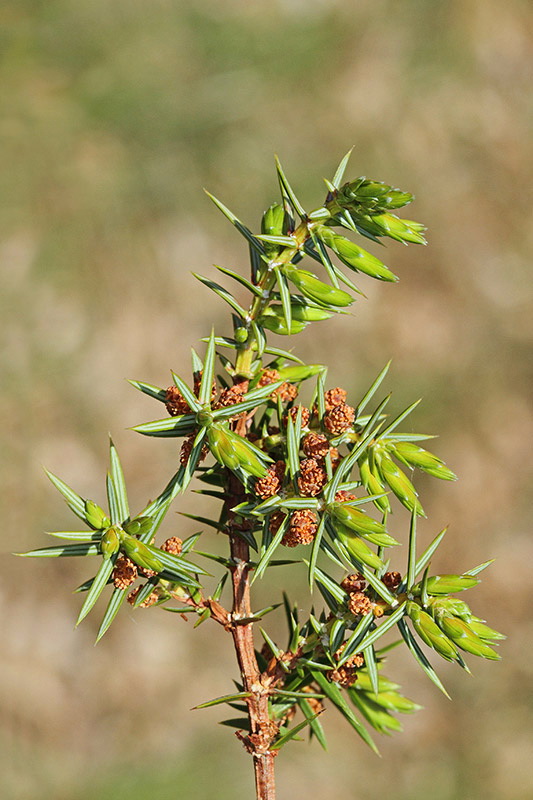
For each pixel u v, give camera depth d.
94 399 9.05
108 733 7.92
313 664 1.83
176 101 10.39
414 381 9.48
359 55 11.18
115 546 1.65
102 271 9.58
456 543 8.88
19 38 10.52
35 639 8.15
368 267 1.71
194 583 1.76
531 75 11.65
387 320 9.72
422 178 10.63
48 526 8.53
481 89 11.38
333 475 1.76
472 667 8.45
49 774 7.70
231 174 10.18
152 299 9.59
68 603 8.34
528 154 11.12
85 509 1.69
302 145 10.50
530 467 9.33
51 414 8.92
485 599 8.75
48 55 10.51
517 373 9.81
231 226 10.02
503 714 8.31
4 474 8.60
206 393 1.69
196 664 8.25
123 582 1.67
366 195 1.67
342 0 11.41
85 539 1.69
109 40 10.64
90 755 7.82
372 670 1.71
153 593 1.84
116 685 8.09
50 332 9.21
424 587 1.71
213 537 8.33
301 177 10.27
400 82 11.12
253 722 1.89
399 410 9.34
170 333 9.50
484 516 9.05
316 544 1.64
